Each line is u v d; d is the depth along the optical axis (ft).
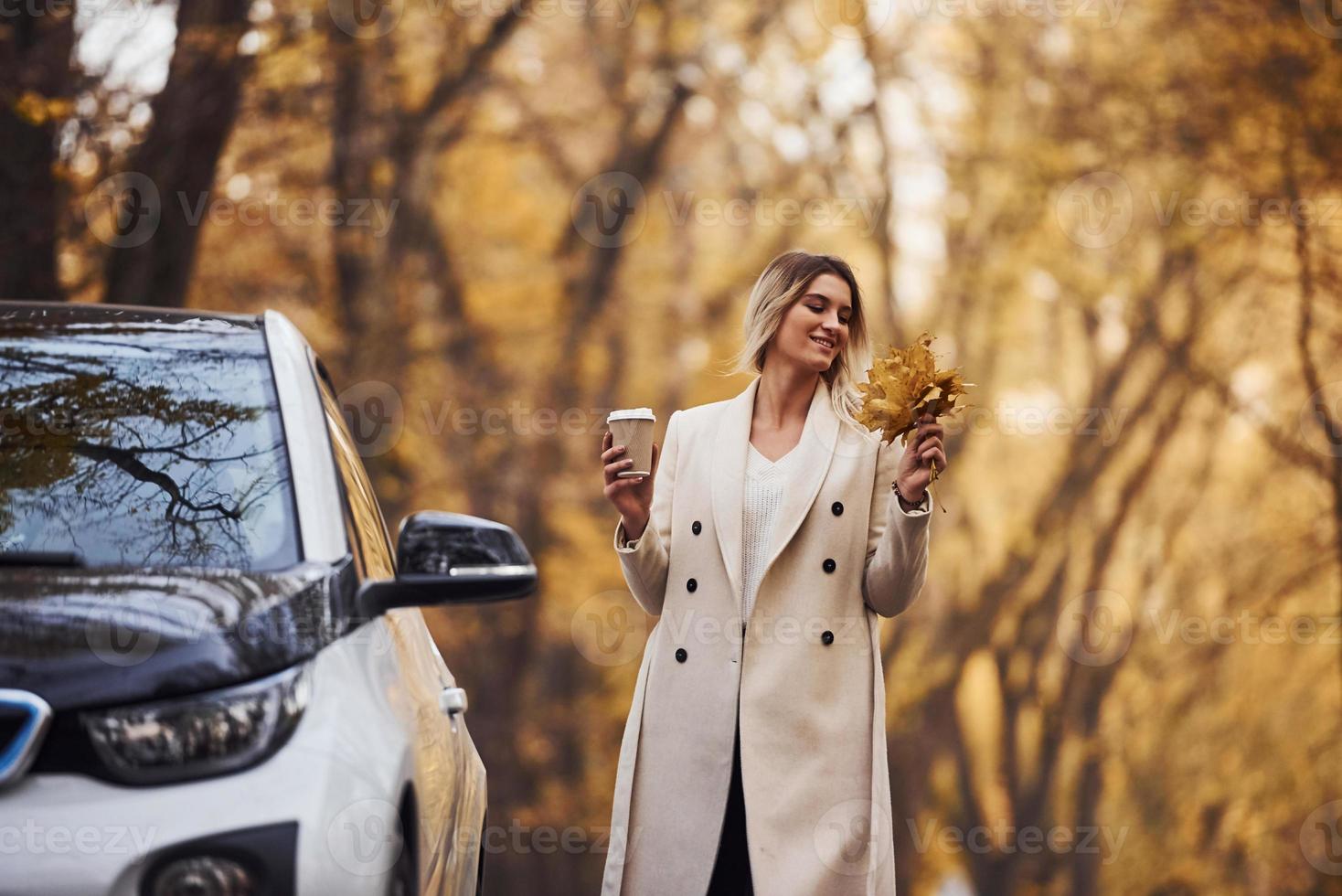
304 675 8.52
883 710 12.84
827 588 12.82
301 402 10.75
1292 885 77.66
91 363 10.65
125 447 9.98
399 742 8.82
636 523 12.57
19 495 9.58
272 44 45.57
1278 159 66.28
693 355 76.64
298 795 7.94
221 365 10.85
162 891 7.57
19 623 8.11
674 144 75.77
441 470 67.21
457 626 71.82
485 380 68.95
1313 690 78.33
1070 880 78.79
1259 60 64.80
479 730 71.15
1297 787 77.92
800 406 13.46
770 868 12.31
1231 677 79.00
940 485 81.35
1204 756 79.20
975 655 81.71
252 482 9.93
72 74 35.32
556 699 73.31
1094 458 79.66
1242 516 77.97
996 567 81.76
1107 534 80.53
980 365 78.89
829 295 13.25
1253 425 74.38
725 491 12.96
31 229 34.04
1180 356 74.74
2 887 7.38
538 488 71.56
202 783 7.88
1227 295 71.51
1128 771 79.92
